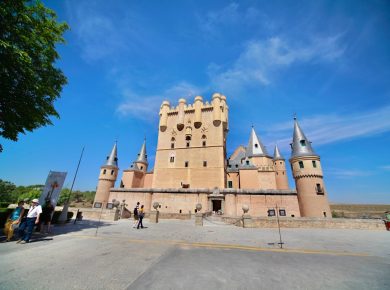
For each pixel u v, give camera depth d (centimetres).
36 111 1086
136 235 1154
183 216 2559
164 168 4556
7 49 840
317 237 1312
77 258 654
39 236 1003
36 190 6144
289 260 700
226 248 871
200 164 4350
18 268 546
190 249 830
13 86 980
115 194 4062
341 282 507
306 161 3212
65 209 1561
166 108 5116
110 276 509
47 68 1127
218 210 3566
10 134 1100
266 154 5144
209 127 4625
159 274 530
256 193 3378
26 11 960
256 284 483
